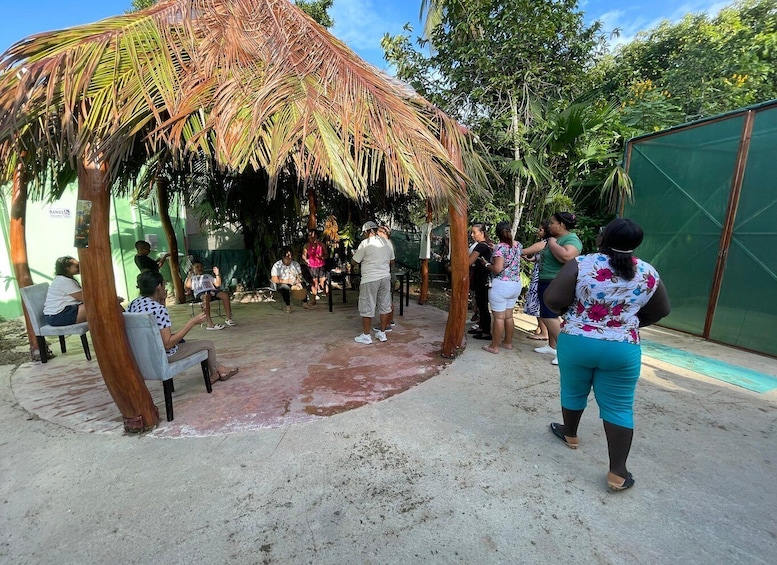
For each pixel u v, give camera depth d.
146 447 2.44
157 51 2.56
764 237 4.15
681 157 4.97
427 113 3.71
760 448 2.41
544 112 6.43
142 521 1.82
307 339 4.88
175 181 6.93
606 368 1.94
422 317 6.18
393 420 2.77
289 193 7.57
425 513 1.87
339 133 2.75
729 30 7.77
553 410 2.93
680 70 7.61
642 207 5.56
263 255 8.66
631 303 1.88
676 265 5.11
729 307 4.51
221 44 2.85
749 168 4.25
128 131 2.19
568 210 6.08
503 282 4.09
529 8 5.86
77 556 1.62
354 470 2.20
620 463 1.97
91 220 2.24
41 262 6.20
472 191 3.93
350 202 7.77
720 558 1.61
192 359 2.99
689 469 2.20
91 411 2.95
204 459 2.31
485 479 2.12
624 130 6.15
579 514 1.86
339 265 8.47
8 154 2.82
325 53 3.36
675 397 3.14
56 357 4.28
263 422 2.74
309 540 1.71
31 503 1.94
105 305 2.35
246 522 1.81
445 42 6.68
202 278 5.46
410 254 11.23
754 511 1.88
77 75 2.19
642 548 1.66
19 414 2.91
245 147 2.33
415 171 2.95
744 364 3.92
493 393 3.22
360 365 3.91
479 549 1.66
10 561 1.60
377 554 1.64
